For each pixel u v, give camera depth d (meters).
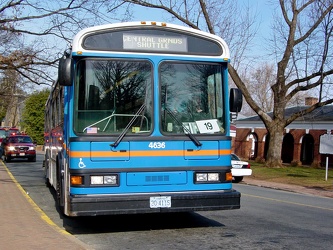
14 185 16.28
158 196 7.94
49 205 12.43
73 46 8.01
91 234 8.69
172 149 8.16
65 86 8.55
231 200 8.31
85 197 7.67
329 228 9.73
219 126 8.52
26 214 10.10
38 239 7.55
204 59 8.57
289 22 31.62
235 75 32.44
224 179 8.41
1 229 8.34
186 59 8.47
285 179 25.31
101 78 8.08
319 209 13.27
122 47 8.20
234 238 8.41
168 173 8.12
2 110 79.25
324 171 31.62
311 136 40.47
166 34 8.44
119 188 7.88
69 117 8.00
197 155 8.29
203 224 9.77
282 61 32.28
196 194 8.13
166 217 10.50
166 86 8.31
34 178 19.98
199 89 8.50
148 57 8.28
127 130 8.02
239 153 47.12
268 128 33.28
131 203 7.81
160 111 8.20
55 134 12.00
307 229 9.52
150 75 8.27
